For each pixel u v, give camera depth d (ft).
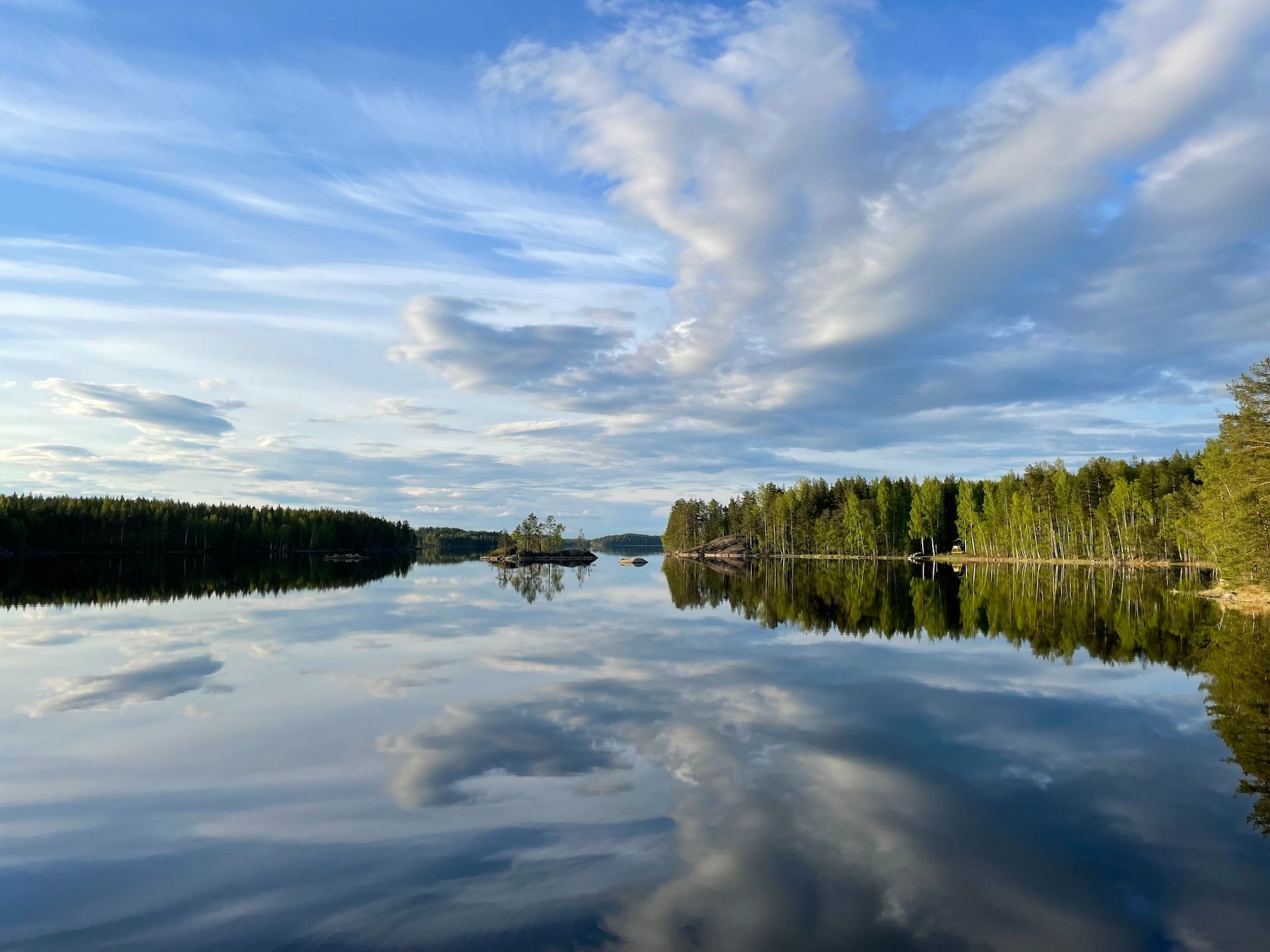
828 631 100.83
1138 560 300.61
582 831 31.40
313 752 42.70
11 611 123.34
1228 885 26.86
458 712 52.24
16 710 52.54
